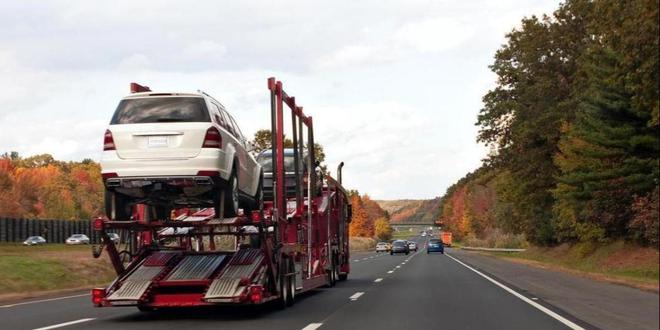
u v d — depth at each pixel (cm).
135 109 1325
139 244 1534
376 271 3550
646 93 2316
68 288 2575
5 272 2536
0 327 1250
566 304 1680
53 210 13612
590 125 3600
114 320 1373
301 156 1894
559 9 4869
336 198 2544
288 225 1705
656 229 3272
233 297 1338
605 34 2522
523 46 4969
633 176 3341
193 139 1296
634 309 1551
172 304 1372
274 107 1542
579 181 3762
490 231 12456
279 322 1309
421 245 17062
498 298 1859
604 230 4047
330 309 1566
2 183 11869
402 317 1390
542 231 5822
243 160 1489
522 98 5056
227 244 1652
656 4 2053
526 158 5097
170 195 1349
